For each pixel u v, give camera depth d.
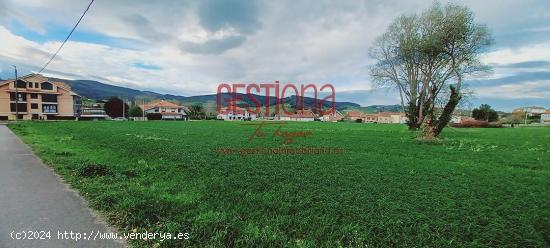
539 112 147.00
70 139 20.55
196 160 12.20
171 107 126.50
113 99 98.38
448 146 21.09
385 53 43.41
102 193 6.76
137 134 26.72
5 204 6.04
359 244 4.62
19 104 76.00
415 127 38.31
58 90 82.75
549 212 6.38
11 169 9.68
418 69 39.19
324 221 5.46
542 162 13.98
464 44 34.91
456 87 27.30
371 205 6.46
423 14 37.34
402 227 5.32
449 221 5.64
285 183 8.48
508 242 4.88
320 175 9.64
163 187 7.70
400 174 10.20
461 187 8.48
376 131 40.19
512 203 6.97
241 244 4.49
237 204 6.36
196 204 6.29
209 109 125.56
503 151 18.33
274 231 4.97
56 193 6.88
